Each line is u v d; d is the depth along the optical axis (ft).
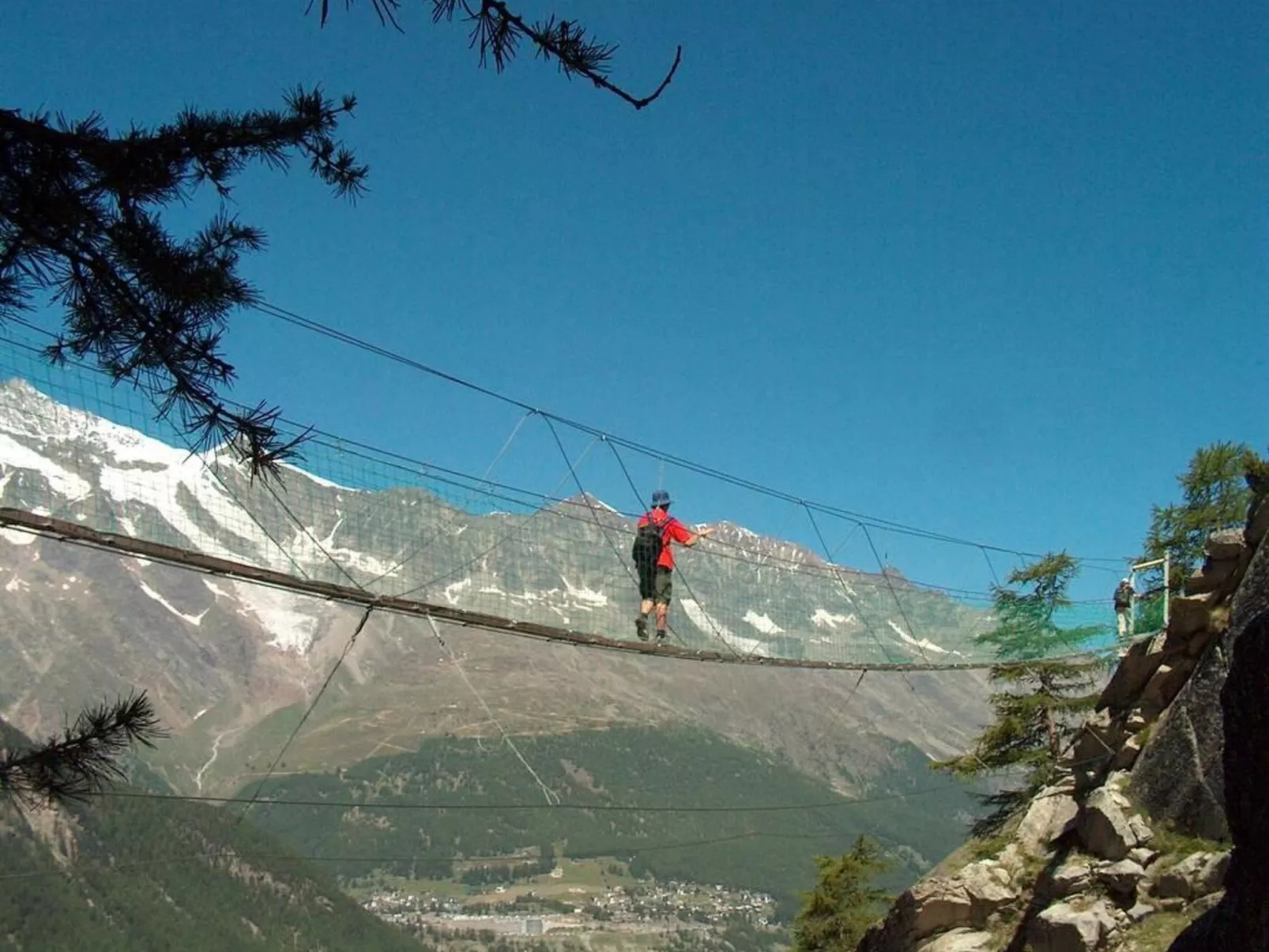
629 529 73.46
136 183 22.80
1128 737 80.69
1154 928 67.87
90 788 24.07
